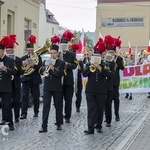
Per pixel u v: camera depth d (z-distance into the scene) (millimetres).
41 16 43406
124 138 8648
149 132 9359
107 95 9906
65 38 10633
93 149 7621
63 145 7910
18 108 10430
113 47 10086
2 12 20797
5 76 9023
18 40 23531
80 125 10219
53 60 9117
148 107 14070
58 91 9289
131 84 15984
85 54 14734
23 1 24250
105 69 8820
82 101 15609
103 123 10562
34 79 11062
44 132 9164
